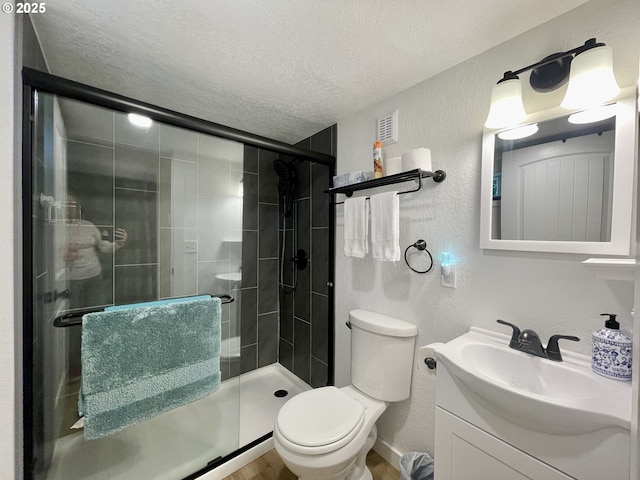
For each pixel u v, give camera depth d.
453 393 0.97
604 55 0.79
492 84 1.14
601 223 0.87
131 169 1.63
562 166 0.95
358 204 1.55
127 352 1.20
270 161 2.50
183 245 1.85
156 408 1.27
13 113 0.85
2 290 0.84
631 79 0.83
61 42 1.11
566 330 0.96
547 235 0.98
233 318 1.78
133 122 1.54
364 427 1.24
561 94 0.97
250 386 2.31
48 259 1.20
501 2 0.91
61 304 1.34
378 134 1.60
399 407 1.49
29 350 0.97
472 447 0.92
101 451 1.35
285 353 2.49
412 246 1.42
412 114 1.44
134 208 1.66
